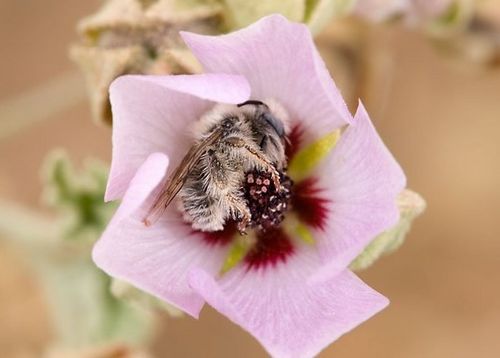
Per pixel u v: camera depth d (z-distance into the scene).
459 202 0.28
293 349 0.16
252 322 0.16
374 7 0.20
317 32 0.18
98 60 0.17
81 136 0.28
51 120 0.28
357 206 0.16
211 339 0.27
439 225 0.28
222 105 0.16
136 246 0.16
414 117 0.29
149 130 0.16
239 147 0.16
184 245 0.16
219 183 0.16
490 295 0.28
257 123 0.16
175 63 0.17
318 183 0.17
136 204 0.15
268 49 0.16
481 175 0.29
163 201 0.16
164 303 0.16
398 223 0.16
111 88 0.16
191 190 0.16
